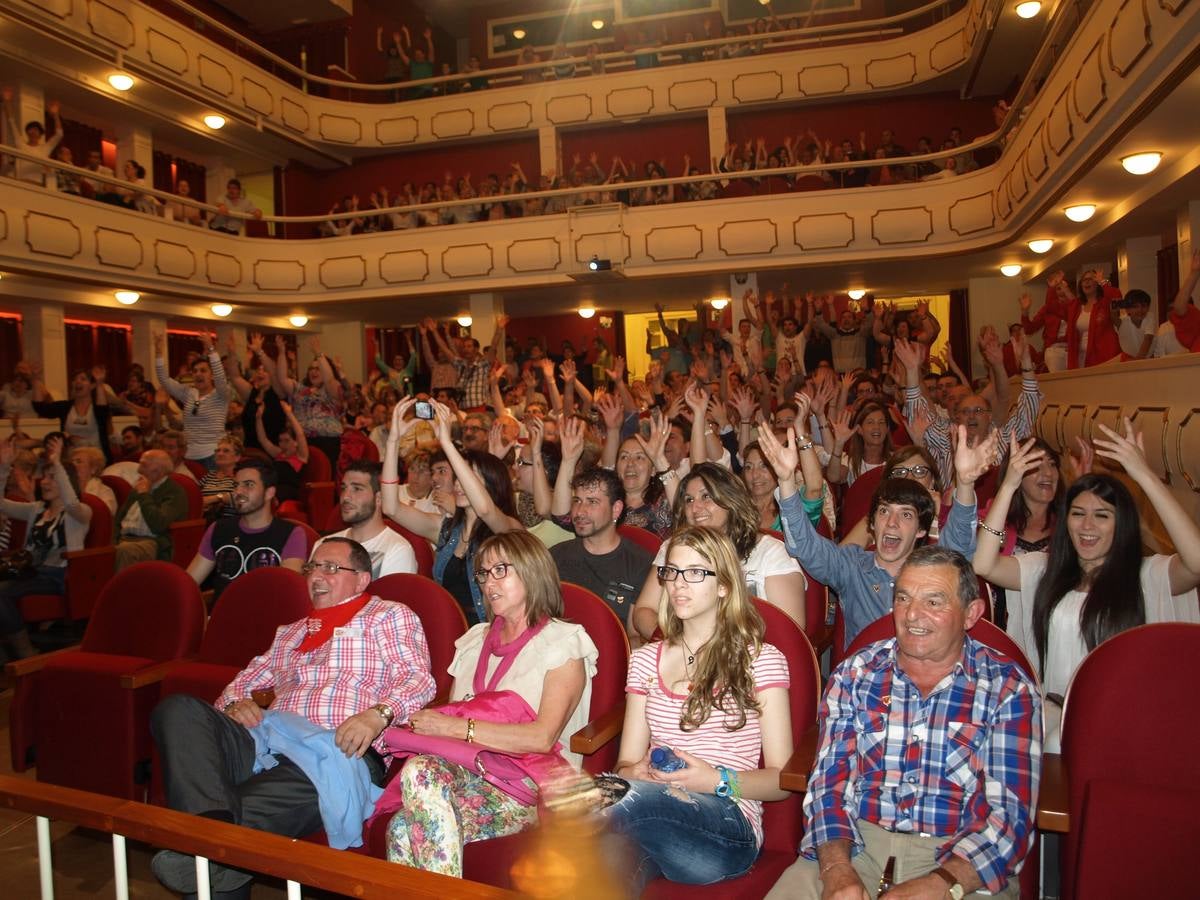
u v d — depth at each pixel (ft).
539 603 8.32
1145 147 20.84
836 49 42.83
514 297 42.65
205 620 11.09
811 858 6.77
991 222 33.47
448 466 12.07
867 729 6.83
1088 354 20.52
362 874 4.85
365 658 9.18
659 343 49.65
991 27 33.91
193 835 5.35
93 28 33.50
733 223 36.96
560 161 47.26
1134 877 5.99
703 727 7.32
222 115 41.04
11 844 10.02
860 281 40.45
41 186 31.12
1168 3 15.93
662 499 13.71
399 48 49.44
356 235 41.45
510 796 7.54
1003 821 6.14
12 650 16.11
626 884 6.40
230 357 25.89
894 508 9.20
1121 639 6.86
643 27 50.34
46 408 28.99
